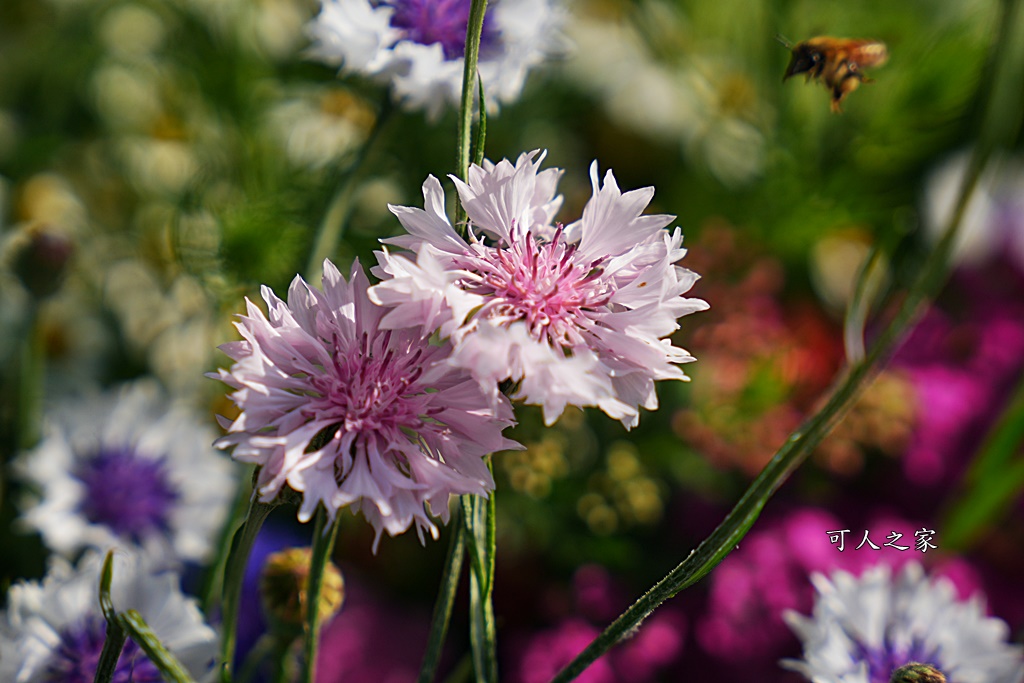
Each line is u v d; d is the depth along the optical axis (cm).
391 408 43
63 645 48
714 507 64
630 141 80
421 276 42
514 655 60
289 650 49
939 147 72
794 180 74
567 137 79
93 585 48
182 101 72
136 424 57
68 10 80
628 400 42
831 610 49
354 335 43
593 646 44
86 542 55
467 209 43
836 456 63
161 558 55
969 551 61
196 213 58
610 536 63
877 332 68
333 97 66
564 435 65
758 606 58
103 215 72
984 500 56
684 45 82
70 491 56
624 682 59
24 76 82
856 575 58
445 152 64
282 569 48
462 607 64
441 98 50
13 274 58
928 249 59
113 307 70
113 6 79
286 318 43
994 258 74
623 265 43
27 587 48
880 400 63
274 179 61
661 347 42
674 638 59
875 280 58
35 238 57
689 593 60
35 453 56
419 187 63
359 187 56
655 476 67
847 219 73
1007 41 45
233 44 71
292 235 58
